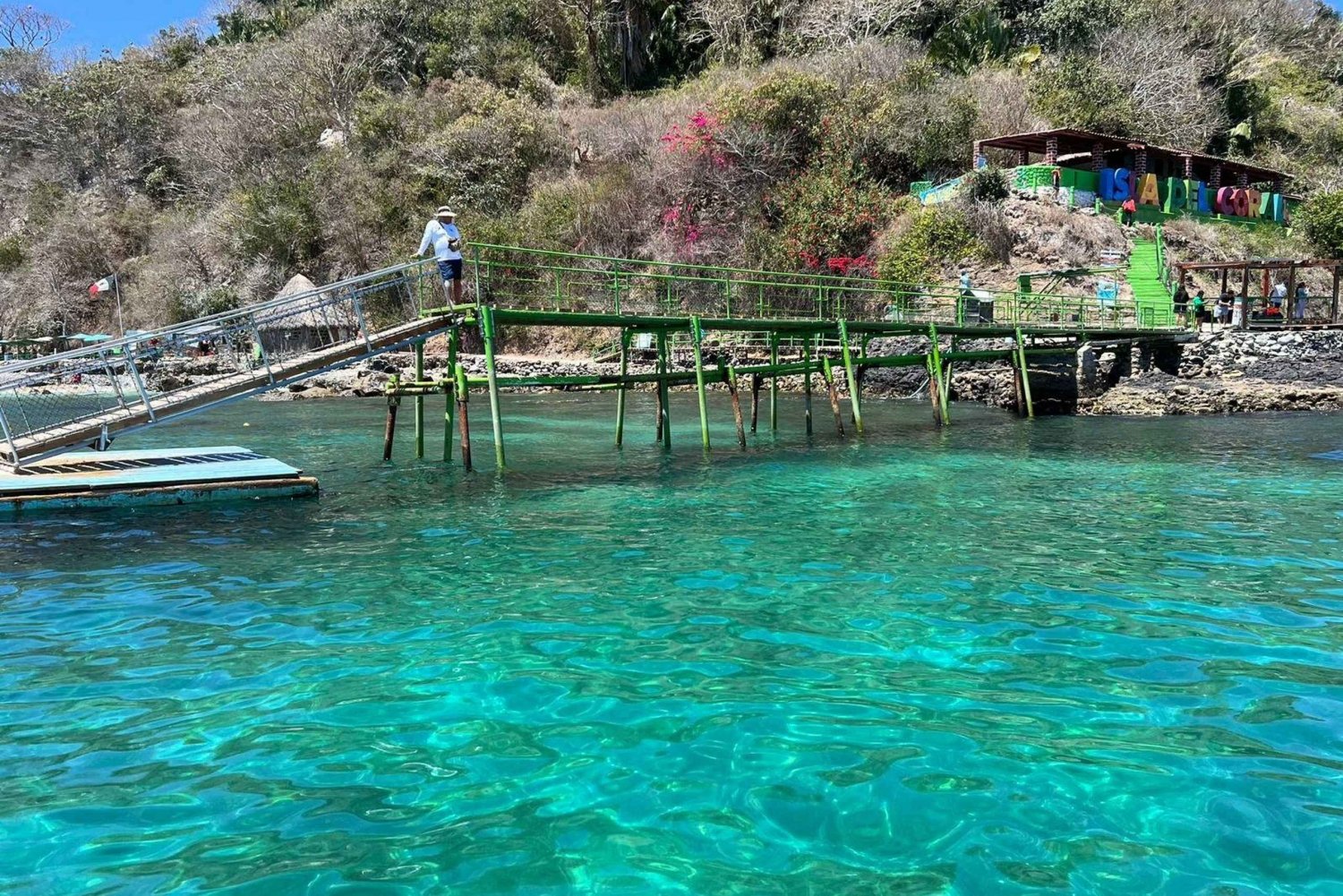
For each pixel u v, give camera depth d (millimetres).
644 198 44781
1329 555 10070
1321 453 17844
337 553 10234
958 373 30219
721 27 53531
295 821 4594
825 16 50656
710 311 39312
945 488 14492
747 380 36562
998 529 11469
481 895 3955
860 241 38875
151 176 58125
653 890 3984
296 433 22844
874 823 4547
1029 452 18500
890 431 22312
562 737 5539
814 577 9203
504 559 9977
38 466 13797
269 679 6500
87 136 60250
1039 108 42625
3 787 4945
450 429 17609
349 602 8391
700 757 5254
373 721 5785
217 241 49531
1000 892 3959
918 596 8531
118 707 6023
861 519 12109
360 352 14539
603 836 4430
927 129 40281
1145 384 27391
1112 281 33125
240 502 13062
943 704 6023
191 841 4414
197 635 7477
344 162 49344
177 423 25172
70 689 6324
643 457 18172
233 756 5305
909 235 36719
